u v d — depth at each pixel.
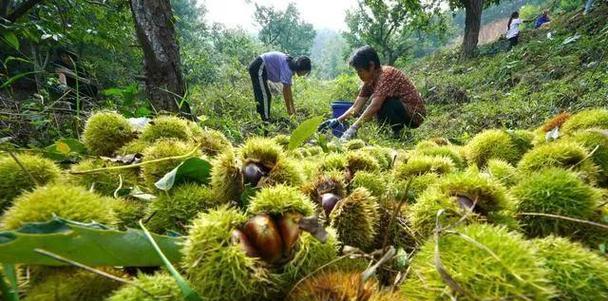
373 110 6.51
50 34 4.93
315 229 0.94
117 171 1.66
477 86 13.62
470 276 0.81
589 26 13.96
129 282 0.83
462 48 23.09
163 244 0.99
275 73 9.07
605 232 1.19
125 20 7.39
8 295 0.83
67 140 2.08
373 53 6.95
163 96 4.55
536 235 1.23
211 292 0.89
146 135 1.98
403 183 1.68
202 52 23.97
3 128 3.09
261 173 1.41
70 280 0.91
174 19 4.81
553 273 0.90
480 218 1.13
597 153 1.79
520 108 8.30
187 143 1.90
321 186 1.42
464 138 4.55
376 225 1.28
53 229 0.87
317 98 15.24
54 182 1.40
